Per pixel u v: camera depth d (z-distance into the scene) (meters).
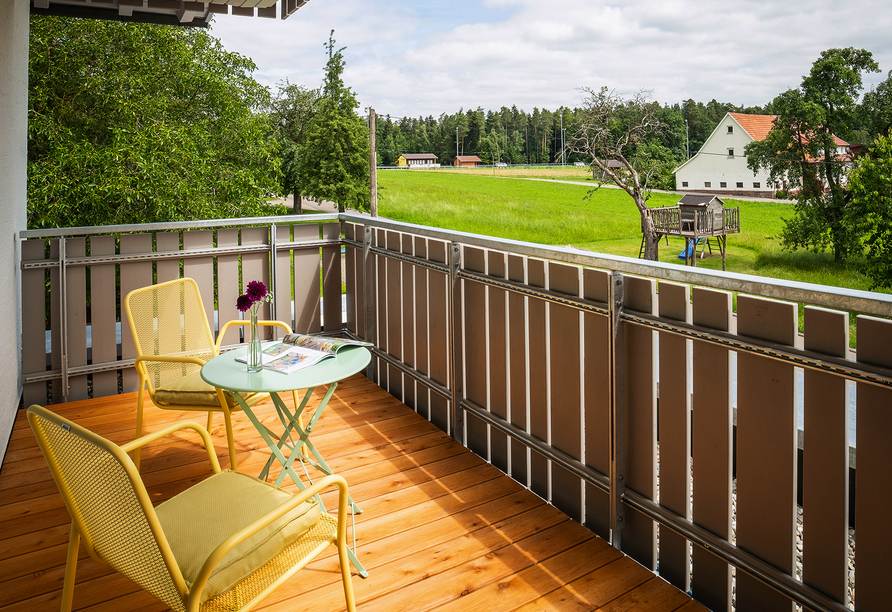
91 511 1.51
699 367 2.02
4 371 3.29
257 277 4.60
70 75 11.25
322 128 35.06
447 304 3.33
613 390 2.27
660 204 27.64
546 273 2.62
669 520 2.16
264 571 1.59
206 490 1.85
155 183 10.52
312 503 1.78
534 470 2.81
